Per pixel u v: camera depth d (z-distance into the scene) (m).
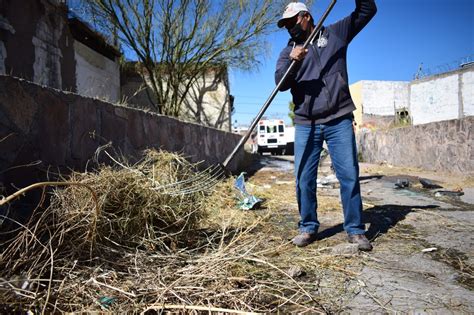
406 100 24.16
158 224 2.25
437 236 2.64
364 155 13.41
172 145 4.73
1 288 1.32
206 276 1.68
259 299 1.58
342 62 2.46
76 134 2.63
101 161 2.95
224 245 2.33
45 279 1.46
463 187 5.49
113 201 2.02
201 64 13.36
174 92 13.10
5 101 1.98
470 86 15.94
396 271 1.96
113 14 10.90
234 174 7.69
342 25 2.50
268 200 4.25
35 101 2.21
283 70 2.54
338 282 1.82
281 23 2.58
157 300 1.48
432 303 1.58
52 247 1.71
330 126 2.46
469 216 3.32
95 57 10.27
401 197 4.59
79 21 8.62
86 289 1.55
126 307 1.44
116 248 1.95
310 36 2.37
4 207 1.83
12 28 6.09
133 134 3.59
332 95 2.43
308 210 2.50
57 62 7.82
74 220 1.81
